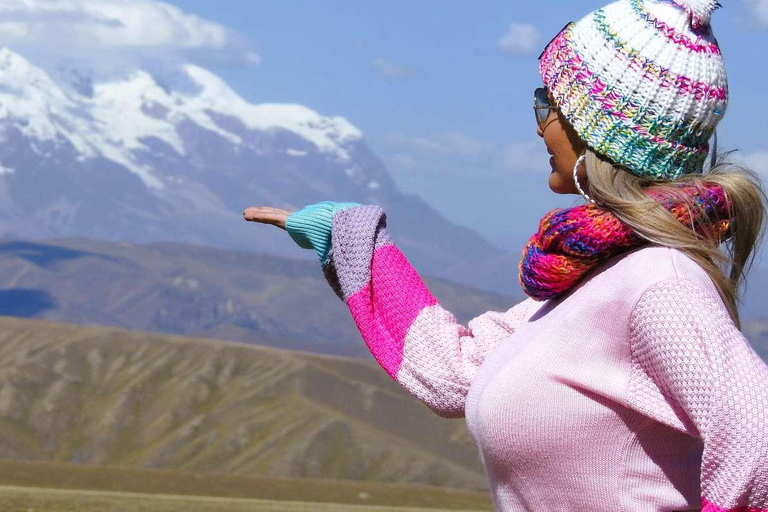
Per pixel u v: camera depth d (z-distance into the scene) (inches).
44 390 6914.4
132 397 6953.7
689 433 99.2
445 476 6112.2
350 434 6437.0
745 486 90.9
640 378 102.1
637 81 106.9
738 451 91.6
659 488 103.0
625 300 102.2
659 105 106.6
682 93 106.3
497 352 116.3
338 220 133.8
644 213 102.4
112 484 3051.2
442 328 127.1
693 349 95.7
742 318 107.7
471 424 114.4
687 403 96.3
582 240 105.2
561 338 105.5
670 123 106.6
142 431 6628.9
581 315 104.6
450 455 6697.8
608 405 103.3
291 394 7071.9
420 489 3398.1
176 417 6737.2
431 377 125.3
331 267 136.7
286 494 3154.5
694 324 96.4
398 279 130.3
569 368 104.3
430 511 1945.1
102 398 6983.3
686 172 108.8
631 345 102.3
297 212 139.3
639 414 102.7
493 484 112.3
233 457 6284.5
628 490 103.2
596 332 103.8
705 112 107.5
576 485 103.9
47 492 1745.8
